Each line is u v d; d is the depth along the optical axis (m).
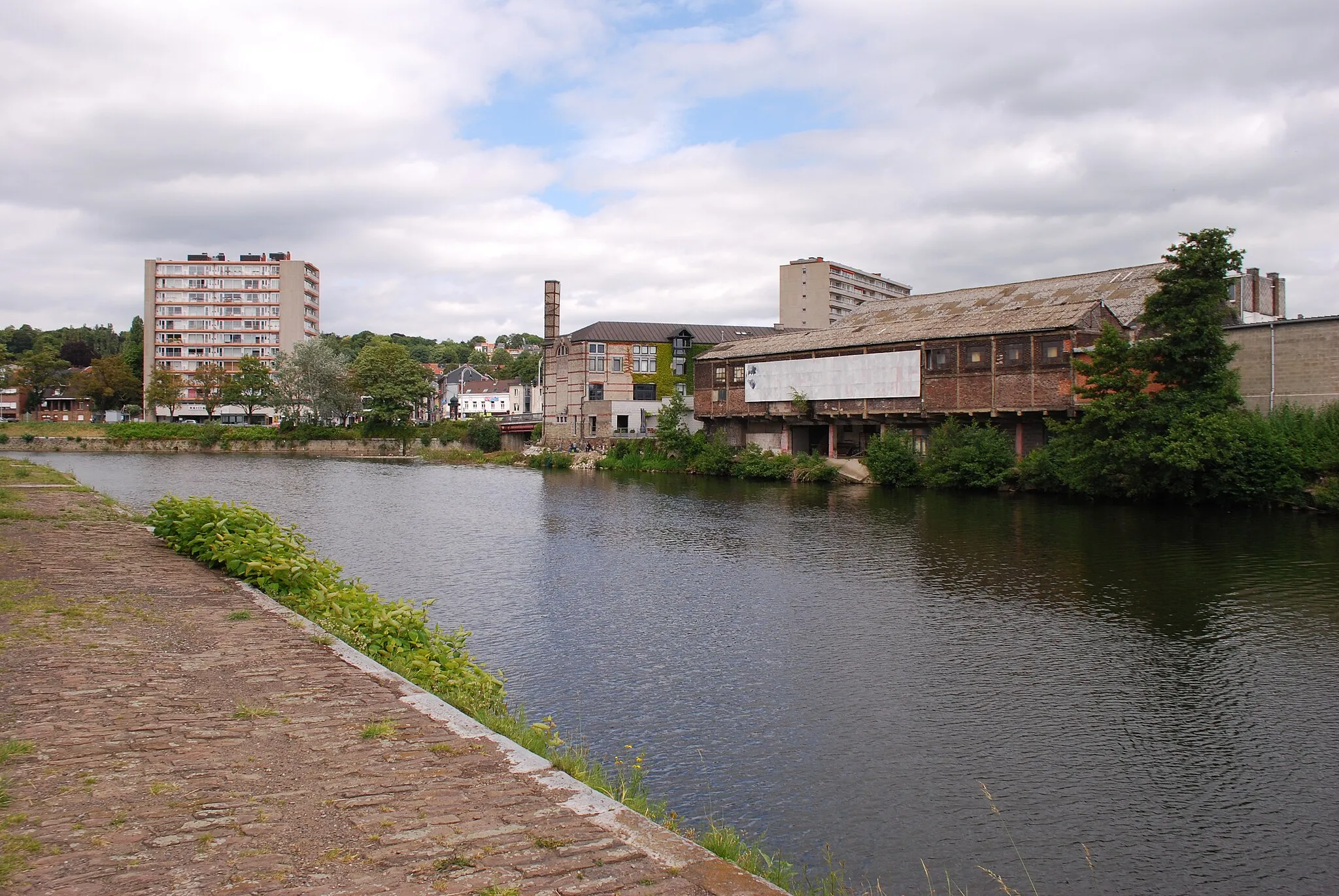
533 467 81.75
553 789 7.11
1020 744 13.57
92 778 6.89
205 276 135.75
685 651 18.28
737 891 5.51
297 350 108.38
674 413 75.06
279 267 136.50
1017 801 11.77
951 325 54.03
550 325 97.12
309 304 142.50
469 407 150.75
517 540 33.28
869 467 55.41
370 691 9.59
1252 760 13.02
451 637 14.80
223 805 6.50
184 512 19.55
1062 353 46.38
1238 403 39.47
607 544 32.47
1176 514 37.88
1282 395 41.09
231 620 12.57
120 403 131.62
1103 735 13.92
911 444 54.91
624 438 81.12
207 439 102.69
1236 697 15.50
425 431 105.25
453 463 89.38
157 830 6.05
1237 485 37.84
